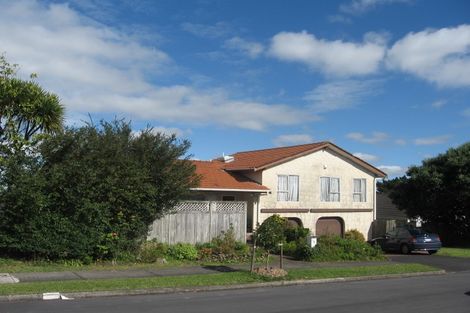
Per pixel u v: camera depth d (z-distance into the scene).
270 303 11.48
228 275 15.30
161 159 18.44
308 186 31.58
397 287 14.72
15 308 10.27
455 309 10.89
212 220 21.36
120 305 10.86
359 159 33.78
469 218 35.31
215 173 29.75
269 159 30.70
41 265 15.71
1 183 15.47
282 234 16.58
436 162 35.69
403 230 28.72
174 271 16.06
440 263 22.62
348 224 33.41
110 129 17.97
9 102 16.55
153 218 18.62
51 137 16.47
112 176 16.84
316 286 14.90
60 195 16.25
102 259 17.08
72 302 11.15
